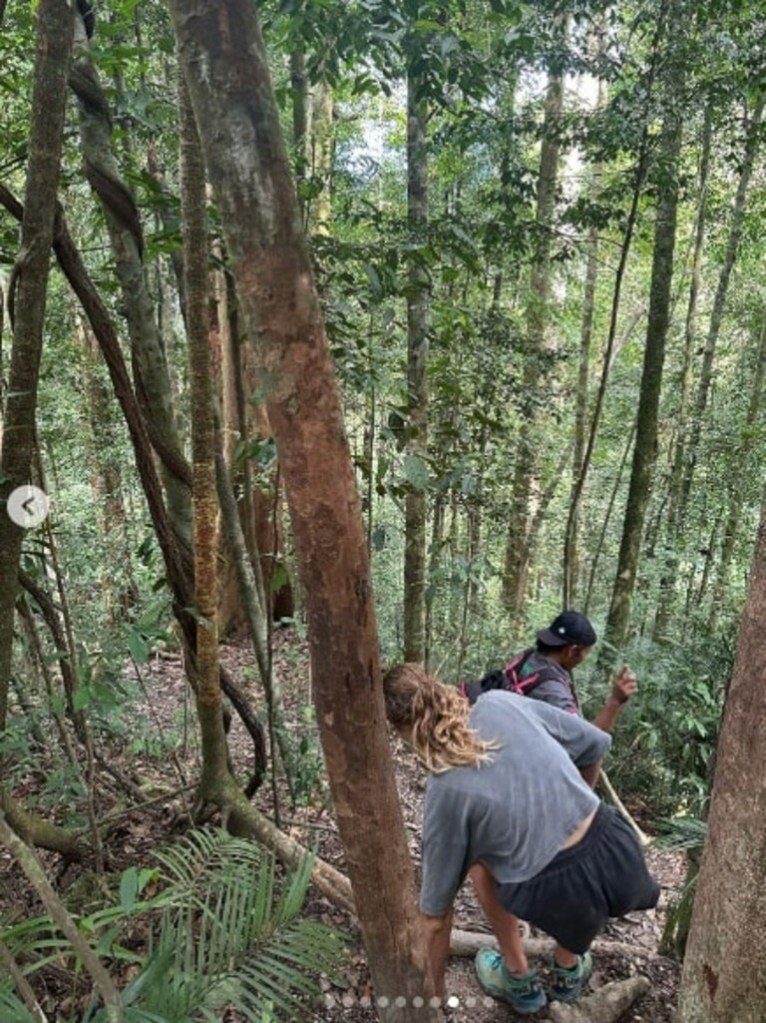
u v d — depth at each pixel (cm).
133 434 243
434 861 179
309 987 152
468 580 397
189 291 202
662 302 542
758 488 707
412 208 432
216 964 153
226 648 642
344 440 101
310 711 393
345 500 101
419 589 475
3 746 209
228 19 87
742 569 725
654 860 341
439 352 461
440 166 613
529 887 177
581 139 456
